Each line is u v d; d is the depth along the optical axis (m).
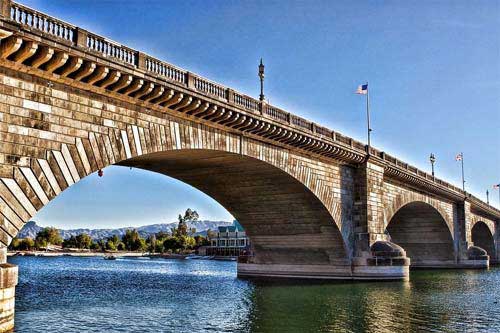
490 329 34.06
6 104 27.50
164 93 35.41
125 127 34.16
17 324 35.62
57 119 29.92
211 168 50.50
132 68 32.59
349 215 61.25
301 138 50.47
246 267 71.06
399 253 61.81
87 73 30.28
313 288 55.66
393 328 34.19
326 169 57.75
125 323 36.53
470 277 77.44
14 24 26.20
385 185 69.88
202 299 50.00
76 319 38.16
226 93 41.72
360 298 48.34
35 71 28.66
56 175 29.45
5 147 27.20
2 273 25.86
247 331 33.53
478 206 112.44
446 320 37.19
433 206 88.69
